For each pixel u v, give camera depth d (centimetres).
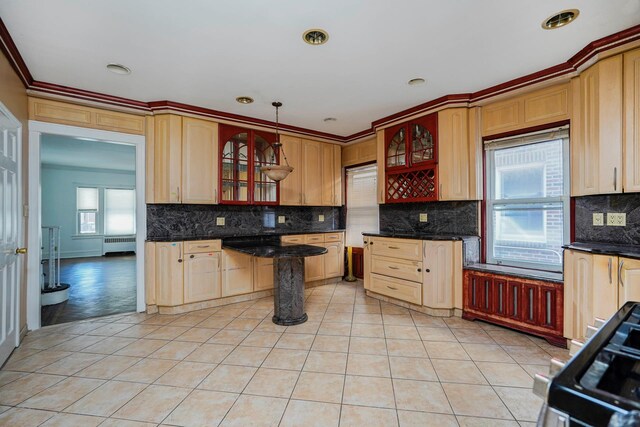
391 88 313
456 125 336
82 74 276
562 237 286
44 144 540
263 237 414
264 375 213
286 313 312
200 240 357
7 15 193
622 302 201
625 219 244
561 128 281
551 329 257
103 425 164
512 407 177
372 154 475
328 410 175
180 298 344
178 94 324
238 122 395
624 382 56
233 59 253
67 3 183
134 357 241
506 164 327
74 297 417
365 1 184
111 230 830
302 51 241
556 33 218
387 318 324
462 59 255
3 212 227
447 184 340
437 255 328
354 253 513
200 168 369
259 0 182
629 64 218
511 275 282
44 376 213
